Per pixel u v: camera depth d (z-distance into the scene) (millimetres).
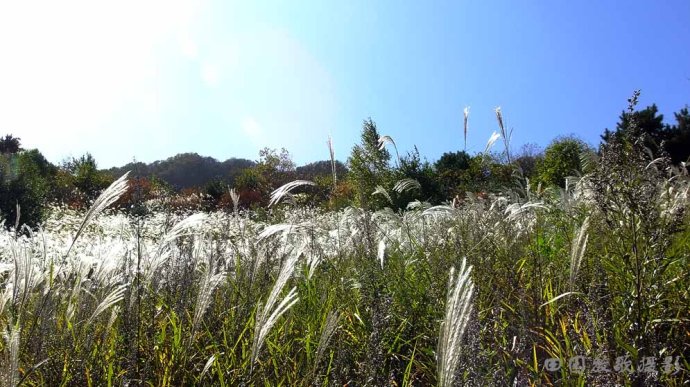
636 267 2658
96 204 3023
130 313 3301
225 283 4066
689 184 4348
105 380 2959
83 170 27078
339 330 3557
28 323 3215
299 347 3457
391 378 2965
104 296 3439
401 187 6215
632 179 2801
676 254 3164
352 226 5555
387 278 4113
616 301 2930
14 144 35688
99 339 3336
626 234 2854
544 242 4645
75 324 3242
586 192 4609
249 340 3322
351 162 14992
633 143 2875
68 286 3561
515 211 4645
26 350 2920
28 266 2857
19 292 2924
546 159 18297
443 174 16719
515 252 4000
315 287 4215
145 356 3238
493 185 9836
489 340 3082
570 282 2730
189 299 3723
